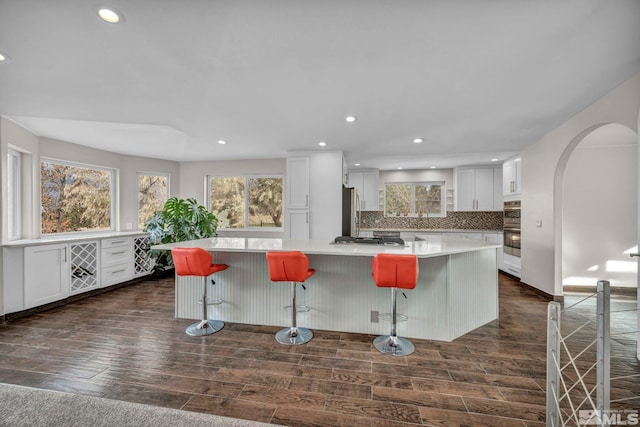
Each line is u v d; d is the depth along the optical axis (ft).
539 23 4.76
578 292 13.08
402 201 21.50
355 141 12.89
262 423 4.93
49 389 5.92
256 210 18.31
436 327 8.27
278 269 7.57
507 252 16.52
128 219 15.72
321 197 14.88
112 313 10.34
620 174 12.91
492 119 9.83
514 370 6.72
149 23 4.72
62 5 4.25
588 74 6.65
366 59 5.93
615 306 11.26
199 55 5.75
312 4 4.28
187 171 18.39
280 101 8.21
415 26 4.84
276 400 5.63
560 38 5.19
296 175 15.11
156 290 13.34
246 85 7.16
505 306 11.23
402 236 19.33
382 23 4.76
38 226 11.75
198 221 15.39
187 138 12.53
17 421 4.88
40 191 11.98
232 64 6.13
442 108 8.76
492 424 5.03
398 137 12.16
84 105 8.46
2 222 9.40
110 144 13.51
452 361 7.11
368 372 6.60
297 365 6.88
